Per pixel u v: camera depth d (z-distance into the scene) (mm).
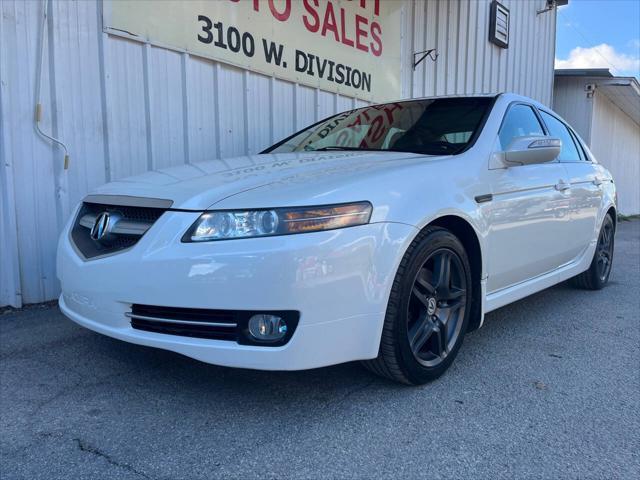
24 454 2137
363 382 2826
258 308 2221
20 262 4039
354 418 2449
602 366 3148
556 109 15648
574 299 4809
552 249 3885
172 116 4957
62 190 4211
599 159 16656
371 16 7273
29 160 4020
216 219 2305
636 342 3600
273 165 2941
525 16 11914
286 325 2260
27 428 2332
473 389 2783
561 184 3955
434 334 2809
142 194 2619
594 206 4656
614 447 2248
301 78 6262
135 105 4652
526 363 3176
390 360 2582
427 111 3752
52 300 4242
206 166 3115
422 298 2707
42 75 4039
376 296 2416
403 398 2654
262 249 2217
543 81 13289
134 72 4621
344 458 2135
